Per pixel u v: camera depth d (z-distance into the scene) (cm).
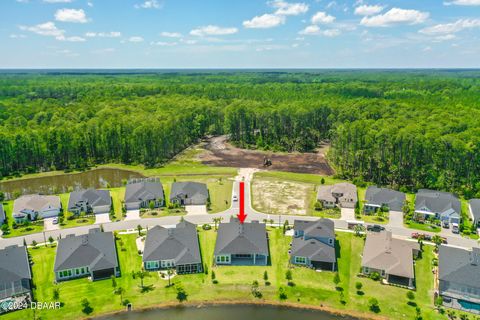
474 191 11100
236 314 6088
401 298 6388
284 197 10856
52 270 7112
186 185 10675
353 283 6781
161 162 15038
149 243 7644
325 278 6931
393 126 13138
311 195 11038
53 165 14488
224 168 13888
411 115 16375
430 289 6606
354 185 11050
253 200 10606
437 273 7056
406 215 9412
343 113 17938
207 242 8156
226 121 18512
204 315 6066
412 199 10750
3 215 9100
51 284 6706
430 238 8325
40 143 14212
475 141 11675
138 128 14938
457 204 9506
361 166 12744
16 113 19412
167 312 6125
